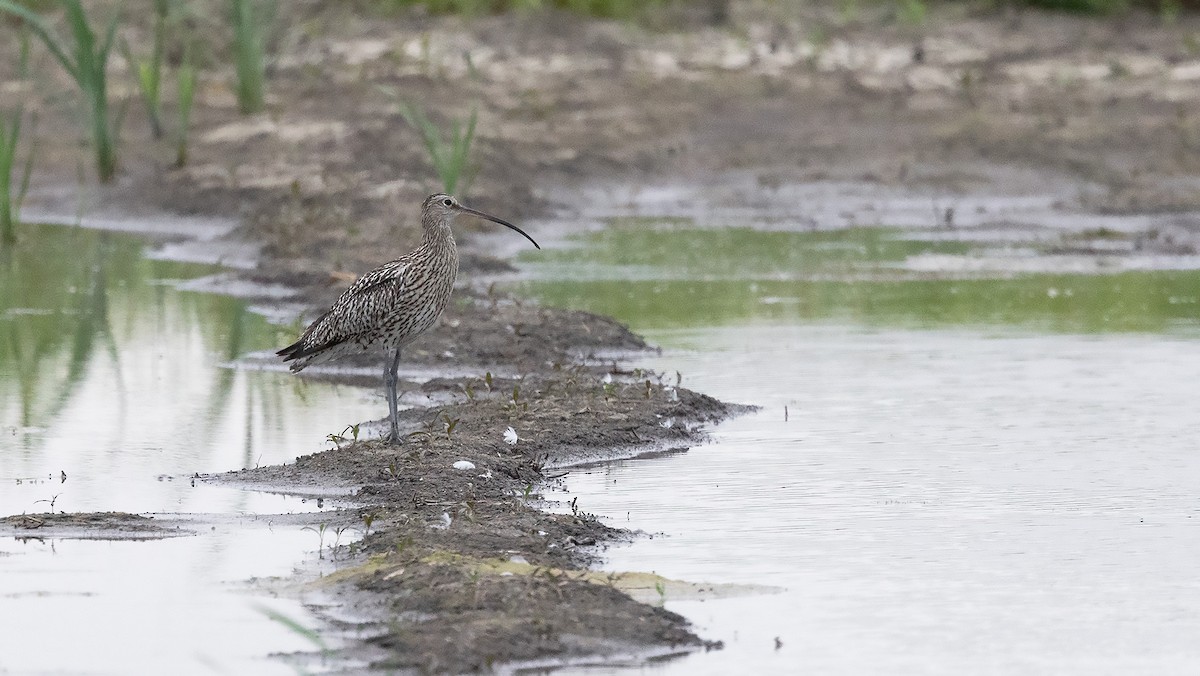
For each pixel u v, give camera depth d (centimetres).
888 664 1420
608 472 2020
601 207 3981
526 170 4081
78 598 1582
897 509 1853
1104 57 4978
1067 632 1491
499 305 2873
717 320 2892
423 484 1898
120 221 3809
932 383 2442
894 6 5497
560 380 2405
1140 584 1612
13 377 2502
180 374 2527
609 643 1445
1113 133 4278
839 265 3362
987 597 1579
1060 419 2233
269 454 2091
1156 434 2156
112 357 2634
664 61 4909
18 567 1667
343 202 3697
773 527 1792
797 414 2281
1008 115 4438
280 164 3981
